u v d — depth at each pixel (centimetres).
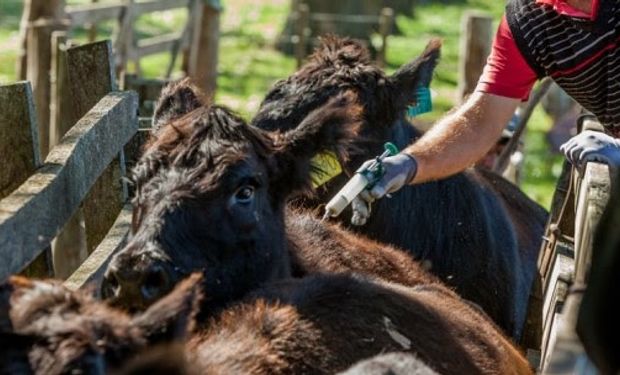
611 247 405
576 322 409
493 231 780
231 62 2494
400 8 3016
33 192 480
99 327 349
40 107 1247
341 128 562
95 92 728
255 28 2897
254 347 432
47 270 524
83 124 588
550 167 1823
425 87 754
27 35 1384
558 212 686
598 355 400
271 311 455
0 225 432
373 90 730
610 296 400
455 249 754
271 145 553
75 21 1639
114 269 492
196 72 1700
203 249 513
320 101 716
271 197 548
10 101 539
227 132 537
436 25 3022
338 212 563
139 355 349
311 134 557
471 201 766
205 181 518
